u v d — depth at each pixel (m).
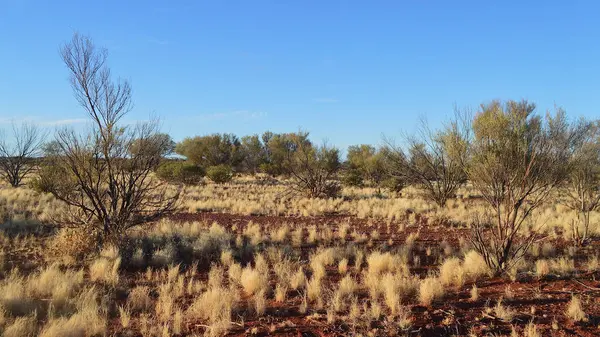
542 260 7.68
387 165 21.23
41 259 8.49
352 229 13.05
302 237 11.59
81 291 6.36
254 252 9.65
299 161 23.05
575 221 12.00
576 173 14.34
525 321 5.26
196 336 4.81
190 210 17.38
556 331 4.95
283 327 5.16
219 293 5.89
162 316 5.36
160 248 9.37
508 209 7.54
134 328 5.18
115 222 9.15
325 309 5.73
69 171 9.26
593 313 5.46
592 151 14.24
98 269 7.26
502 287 6.66
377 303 5.75
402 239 11.35
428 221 14.19
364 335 4.86
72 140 8.96
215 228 11.60
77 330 4.79
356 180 30.00
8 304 5.45
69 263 8.13
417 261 8.49
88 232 9.04
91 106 8.95
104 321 5.15
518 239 10.74
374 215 16.25
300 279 6.93
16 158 25.39
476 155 8.12
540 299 6.01
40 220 11.98
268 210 17.19
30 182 18.89
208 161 46.66
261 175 44.81
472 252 8.16
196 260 8.96
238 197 22.56
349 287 6.35
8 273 7.39
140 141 9.66
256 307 5.68
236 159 46.91
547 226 12.55
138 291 6.31
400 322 5.04
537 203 7.62
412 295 6.30
